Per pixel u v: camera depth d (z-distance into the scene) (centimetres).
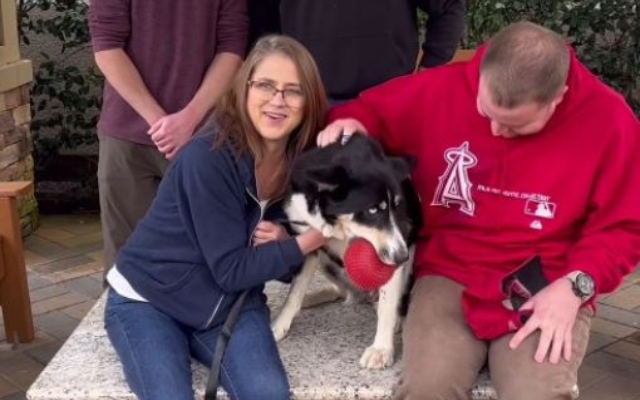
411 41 351
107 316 269
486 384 251
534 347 240
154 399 241
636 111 577
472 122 264
